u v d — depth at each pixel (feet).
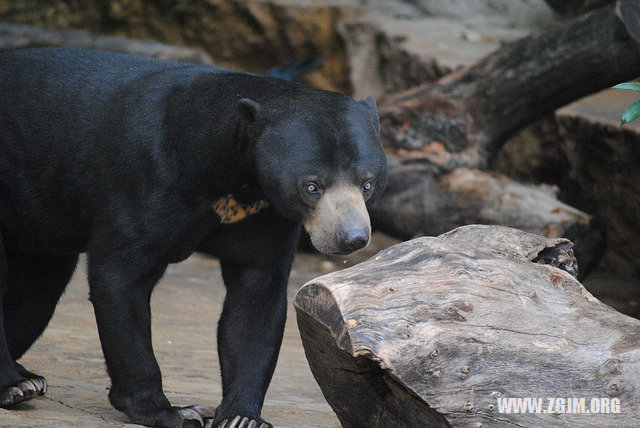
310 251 64.23
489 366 22.95
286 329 47.42
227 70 29.89
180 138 27.73
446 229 58.75
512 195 57.41
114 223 28.02
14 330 33.76
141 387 28.53
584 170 62.64
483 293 23.91
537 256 27.94
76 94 29.68
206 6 93.71
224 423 28.60
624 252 60.49
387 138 60.49
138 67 30.09
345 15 89.30
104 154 28.43
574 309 24.36
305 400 34.58
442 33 84.02
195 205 27.96
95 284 28.22
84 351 39.60
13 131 30.14
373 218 60.90
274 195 26.73
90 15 95.96
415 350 22.88
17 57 31.22
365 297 23.66
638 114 30.73
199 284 56.59
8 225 30.94
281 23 91.15
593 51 53.16
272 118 26.81
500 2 89.61
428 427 23.63
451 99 59.41
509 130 59.67
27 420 26.61
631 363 23.11
